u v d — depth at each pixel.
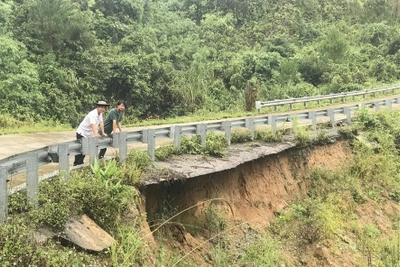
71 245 6.87
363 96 32.19
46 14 33.59
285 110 26.91
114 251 6.98
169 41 50.53
